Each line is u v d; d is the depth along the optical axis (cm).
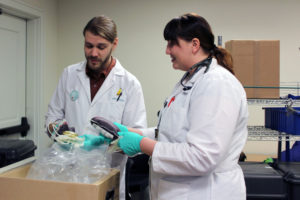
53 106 174
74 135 118
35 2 301
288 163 207
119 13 337
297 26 309
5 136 291
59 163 107
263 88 209
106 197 96
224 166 103
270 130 235
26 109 317
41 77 316
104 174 104
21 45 307
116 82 165
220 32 319
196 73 105
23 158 145
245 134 107
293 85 309
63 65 352
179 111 103
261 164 209
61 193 90
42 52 316
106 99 163
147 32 333
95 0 341
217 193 100
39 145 316
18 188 93
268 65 209
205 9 321
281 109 217
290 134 206
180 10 326
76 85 168
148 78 335
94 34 141
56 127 136
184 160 91
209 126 91
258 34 314
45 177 104
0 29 279
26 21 312
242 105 101
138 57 336
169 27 104
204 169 91
